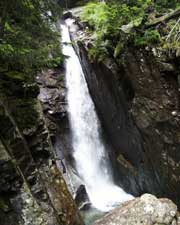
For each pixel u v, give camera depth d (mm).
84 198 11328
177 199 9336
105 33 10539
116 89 10930
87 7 13094
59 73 14766
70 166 13125
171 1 9570
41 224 5500
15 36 7301
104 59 10781
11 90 7312
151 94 9094
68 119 14617
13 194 5375
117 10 10328
